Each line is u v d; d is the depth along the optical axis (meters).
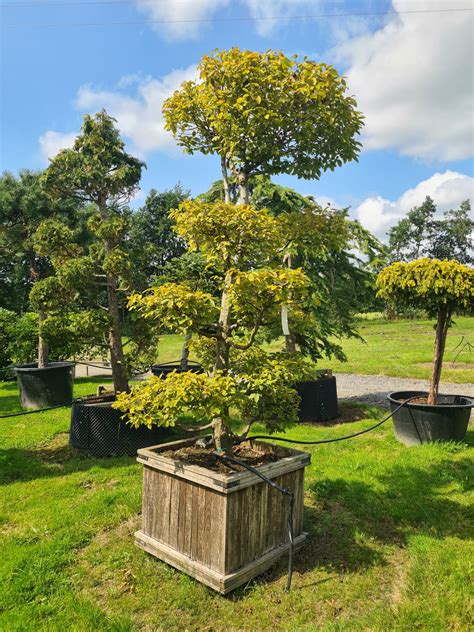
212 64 3.45
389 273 5.54
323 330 6.99
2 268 12.95
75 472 4.84
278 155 3.78
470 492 4.11
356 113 3.71
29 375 7.95
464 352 15.12
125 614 2.56
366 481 4.36
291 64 3.39
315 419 6.78
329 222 4.08
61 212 8.81
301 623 2.49
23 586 2.80
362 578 2.89
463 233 55.59
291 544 2.87
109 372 12.52
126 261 5.42
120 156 6.02
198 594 2.74
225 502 2.73
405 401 5.69
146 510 3.31
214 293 6.78
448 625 2.42
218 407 2.81
